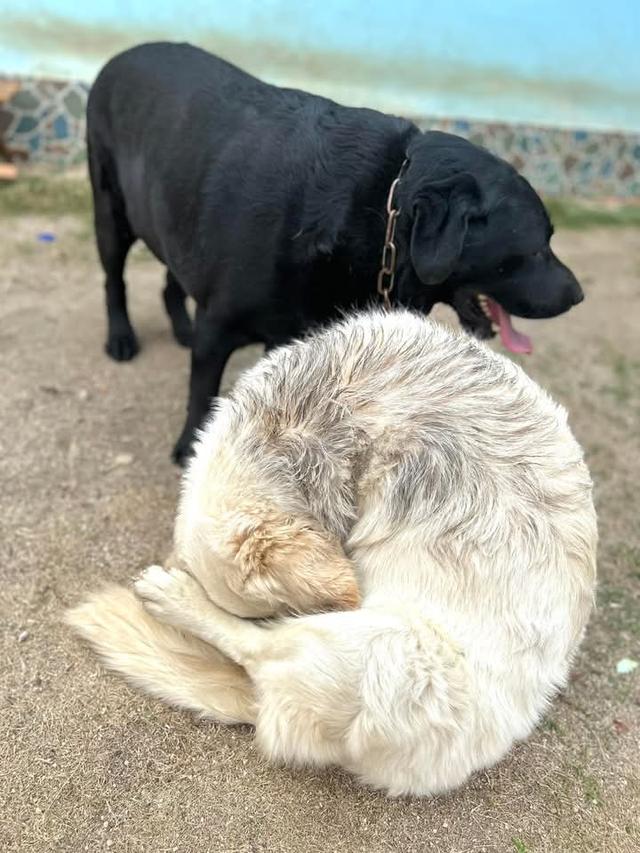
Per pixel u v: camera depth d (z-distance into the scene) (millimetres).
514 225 906
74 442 1112
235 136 944
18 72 2039
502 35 2225
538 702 683
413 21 2193
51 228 1776
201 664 762
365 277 933
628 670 875
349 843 689
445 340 755
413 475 655
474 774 753
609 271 1972
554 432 715
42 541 938
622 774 770
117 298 1309
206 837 680
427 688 617
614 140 2375
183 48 1081
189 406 1069
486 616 640
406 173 888
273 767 737
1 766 708
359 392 704
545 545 656
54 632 833
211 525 710
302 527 681
